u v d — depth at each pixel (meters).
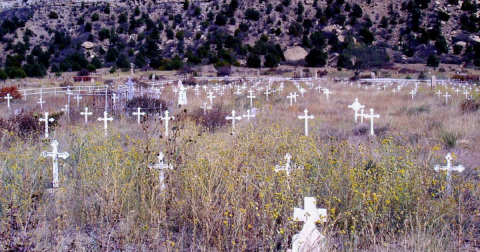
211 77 50.88
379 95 30.00
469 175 9.06
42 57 82.00
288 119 17.27
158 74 60.22
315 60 77.94
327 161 8.56
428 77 54.97
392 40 101.62
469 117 16.69
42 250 5.32
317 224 6.12
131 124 16.50
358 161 8.63
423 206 6.47
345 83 42.22
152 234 6.05
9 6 130.12
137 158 7.97
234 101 25.50
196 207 6.27
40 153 9.34
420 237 5.82
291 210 6.17
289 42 100.75
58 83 43.09
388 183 6.82
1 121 14.73
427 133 14.18
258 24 111.75
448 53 91.19
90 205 6.84
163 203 6.47
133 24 113.31
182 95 22.08
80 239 6.04
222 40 98.88
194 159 7.82
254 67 75.56
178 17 116.81
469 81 47.78
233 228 5.90
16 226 5.50
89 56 95.88
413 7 112.31
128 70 69.06
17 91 28.75
